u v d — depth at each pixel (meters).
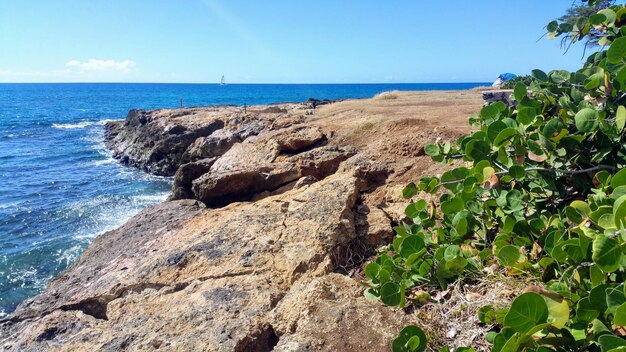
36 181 19.47
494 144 3.41
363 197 7.20
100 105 79.50
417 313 3.34
